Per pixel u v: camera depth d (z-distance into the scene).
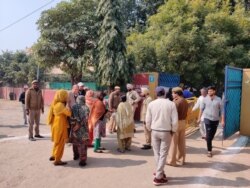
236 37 25.59
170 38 22.20
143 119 10.33
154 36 24.38
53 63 26.97
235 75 11.38
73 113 7.96
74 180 6.96
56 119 7.94
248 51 25.33
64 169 7.70
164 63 22.77
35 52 26.44
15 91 39.50
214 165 8.19
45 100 29.16
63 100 8.05
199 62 22.73
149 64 23.14
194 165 8.17
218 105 8.95
